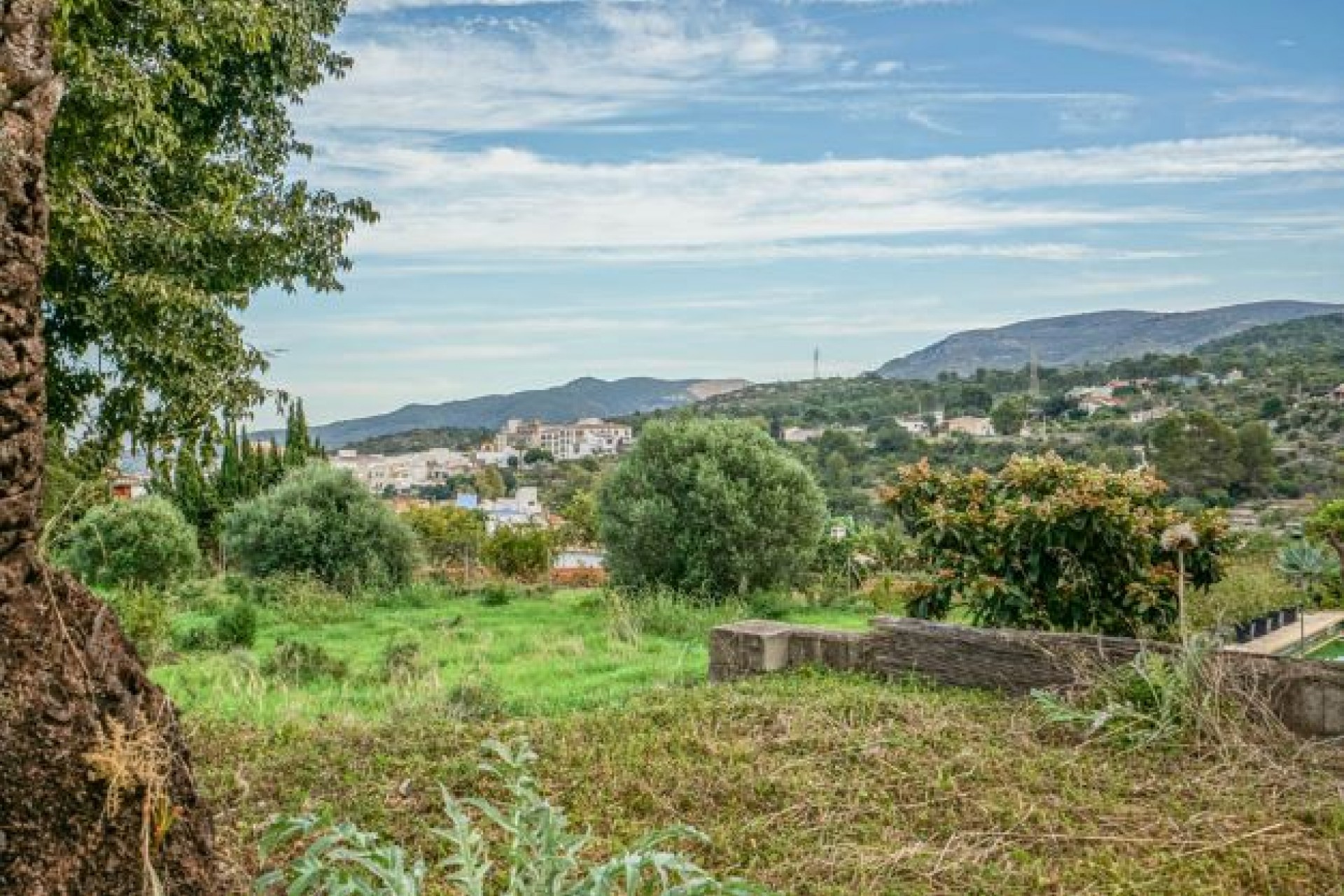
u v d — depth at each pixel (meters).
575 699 8.77
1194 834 4.47
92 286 10.52
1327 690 5.96
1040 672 7.04
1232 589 12.49
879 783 5.13
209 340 11.20
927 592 9.23
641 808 4.90
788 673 8.12
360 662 12.63
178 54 10.79
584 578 29.08
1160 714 5.96
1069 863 4.17
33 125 2.56
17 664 2.51
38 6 2.59
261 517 25.91
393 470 109.69
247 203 12.22
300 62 12.76
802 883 4.00
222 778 5.48
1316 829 4.53
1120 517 8.37
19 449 2.53
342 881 3.51
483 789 5.21
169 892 2.73
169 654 13.08
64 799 2.52
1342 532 15.58
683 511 21.44
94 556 23.75
